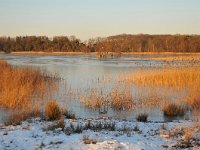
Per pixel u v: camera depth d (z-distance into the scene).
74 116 13.92
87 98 18.70
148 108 17.16
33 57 86.12
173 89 22.61
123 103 17.45
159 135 9.86
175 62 41.59
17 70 27.00
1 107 16.64
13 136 9.66
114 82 27.72
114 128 10.77
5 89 19.47
